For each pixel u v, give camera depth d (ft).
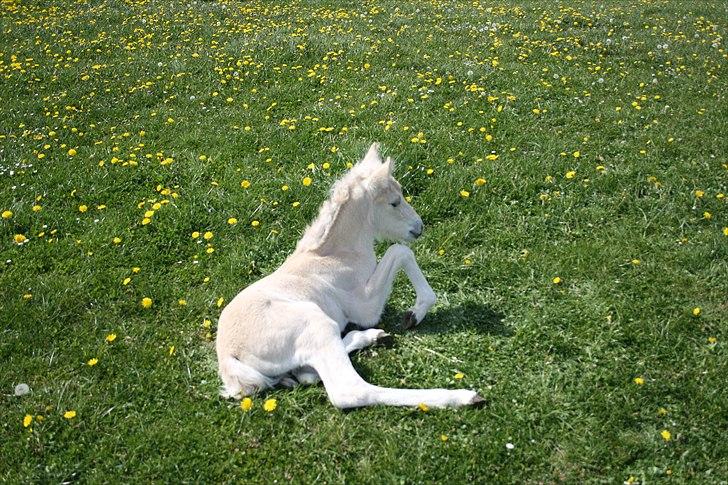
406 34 41.73
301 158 25.86
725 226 20.99
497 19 45.96
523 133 27.45
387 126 27.37
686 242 20.25
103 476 13.07
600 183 23.29
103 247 20.77
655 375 15.07
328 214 16.94
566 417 13.98
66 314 17.98
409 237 17.63
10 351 16.65
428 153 25.53
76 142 28.12
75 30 43.57
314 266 16.61
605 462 12.96
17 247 20.84
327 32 41.55
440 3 51.88
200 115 30.53
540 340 16.21
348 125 28.48
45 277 19.38
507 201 22.84
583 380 14.94
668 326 16.47
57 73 35.65
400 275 19.29
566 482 12.60
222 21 45.68
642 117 29.04
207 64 36.19
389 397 14.12
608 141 27.04
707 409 14.01
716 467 12.78
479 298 18.29
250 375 14.73
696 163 24.79
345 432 13.73
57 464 13.30
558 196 22.71
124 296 18.86
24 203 22.82
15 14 47.24
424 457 13.07
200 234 21.45
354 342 15.88
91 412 14.62
